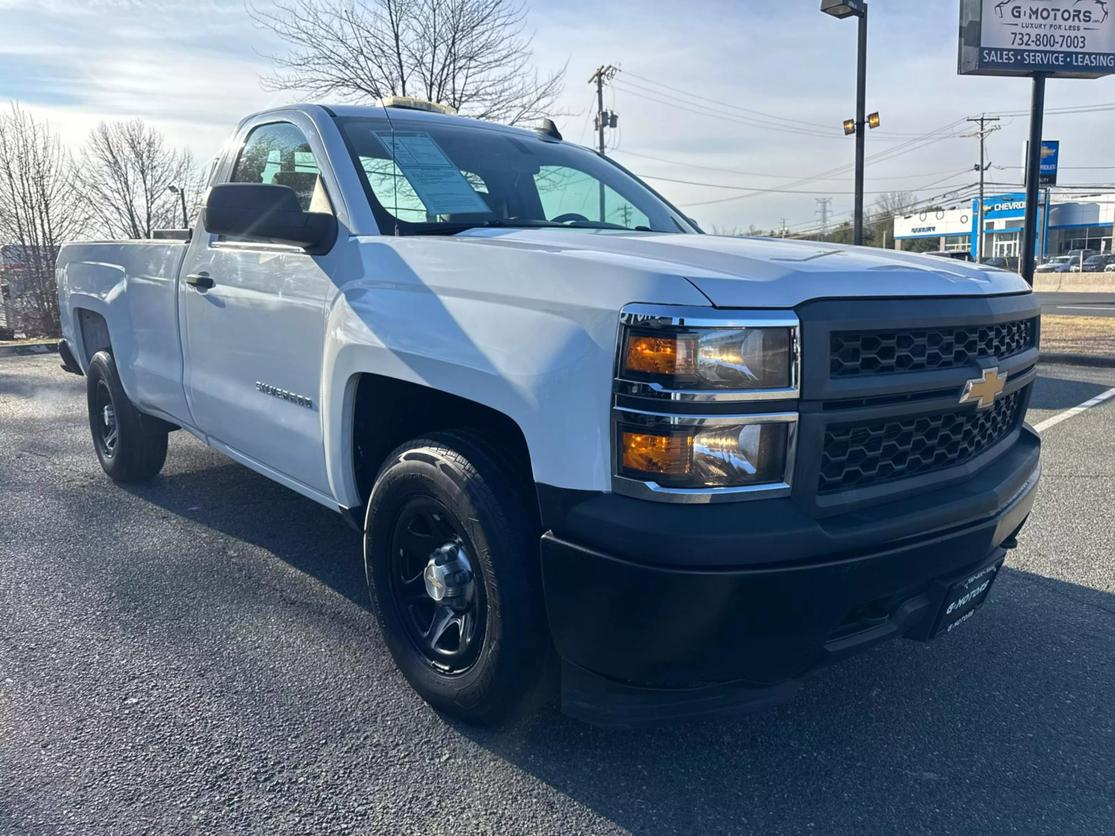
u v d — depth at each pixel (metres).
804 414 2.22
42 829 2.33
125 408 5.18
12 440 6.87
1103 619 3.81
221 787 2.53
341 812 2.44
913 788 2.61
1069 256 63.06
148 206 33.00
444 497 2.66
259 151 3.98
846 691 3.19
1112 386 9.80
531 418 2.37
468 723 2.85
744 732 2.90
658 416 2.15
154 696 3.01
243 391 3.82
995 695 3.16
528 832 2.38
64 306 5.84
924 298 2.49
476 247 2.72
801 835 2.40
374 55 14.52
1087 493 5.65
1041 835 2.41
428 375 2.68
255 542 4.52
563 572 2.34
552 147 4.24
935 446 2.59
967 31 12.72
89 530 4.68
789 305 2.22
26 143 27.61
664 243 2.72
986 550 2.69
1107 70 12.89
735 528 2.15
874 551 2.33
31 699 2.98
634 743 2.80
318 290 3.25
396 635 3.00
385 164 3.46
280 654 3.33
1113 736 2.91
